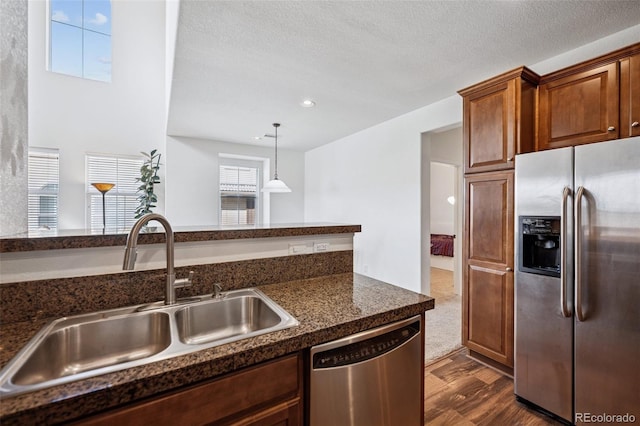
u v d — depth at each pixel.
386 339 1.16
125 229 1.48
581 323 1.66
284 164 5.68
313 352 0.98
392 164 3.83
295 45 2.12
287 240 1.62
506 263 2.18
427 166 3.51
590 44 2.12
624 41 1.97
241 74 2.55
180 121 3.92
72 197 4.43
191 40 2.05
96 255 1.17
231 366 0.83
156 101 4.95
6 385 0.67
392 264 3.82
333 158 5.03
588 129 1.91
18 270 1.05
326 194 5.21
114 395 0.68
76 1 4.52
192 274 1.34
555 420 1.79
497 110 2.22
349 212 4.63
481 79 2.66
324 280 1.65
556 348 1.77
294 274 1.63
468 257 2.47
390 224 3.86
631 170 1.48
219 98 3.10
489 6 1.72
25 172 1.44
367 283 1.59
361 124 4.02
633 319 1.48
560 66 2.27
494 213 2.26
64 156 4.36
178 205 4.75
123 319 1.13
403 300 1.31
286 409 0.95
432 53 2.23
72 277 1.12
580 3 1.70
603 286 1.57
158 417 0.74
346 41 2.07
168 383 0.74
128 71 4.77
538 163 1.85
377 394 1.12
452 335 2.95
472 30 1.95
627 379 1.50
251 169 5.62
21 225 1.39
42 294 1.08
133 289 1.23
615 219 1.53
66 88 4.37
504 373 2.29
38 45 4.20
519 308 1.96
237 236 1.44
